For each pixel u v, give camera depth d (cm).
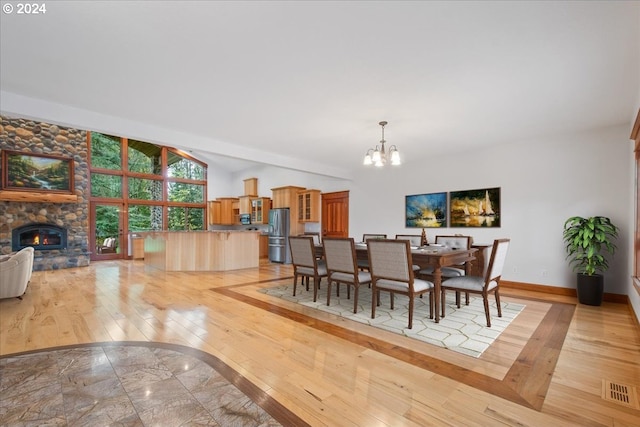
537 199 454
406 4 174
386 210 645
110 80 269
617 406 168
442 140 460
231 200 1041
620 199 390
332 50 223
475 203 514
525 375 202
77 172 774
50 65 243
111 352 239
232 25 194
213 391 184
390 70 252
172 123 382
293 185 855
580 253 413
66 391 185
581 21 188
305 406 169
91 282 523
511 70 250
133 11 180
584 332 281
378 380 196
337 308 360
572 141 426
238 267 688
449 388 187
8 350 243
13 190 677
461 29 197
